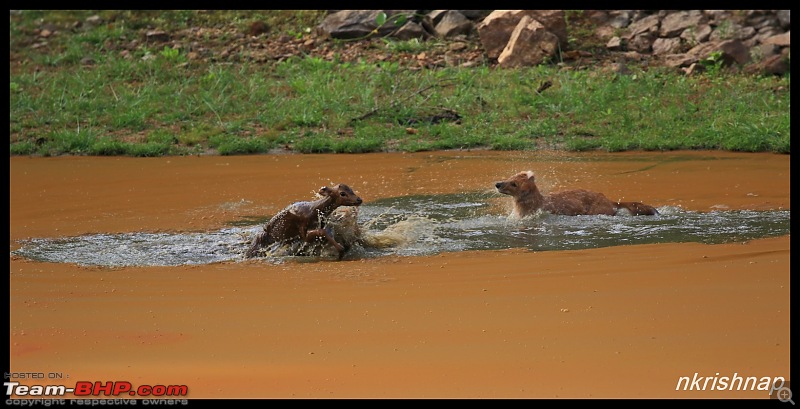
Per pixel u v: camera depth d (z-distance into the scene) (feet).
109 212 51.06
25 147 74.59
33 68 98.84
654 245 39.22
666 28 99.81
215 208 51.42
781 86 86.33
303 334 28.45
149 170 65.41
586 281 33.37
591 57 96.22
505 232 42.80
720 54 91.45
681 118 78.69
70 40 104.22
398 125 79.25
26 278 36.37
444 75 90.99
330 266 37.17
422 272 35.58
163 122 82.28
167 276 36.24
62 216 50.34
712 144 70.49
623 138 72.54
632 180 57.72
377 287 33.47
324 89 86.79
